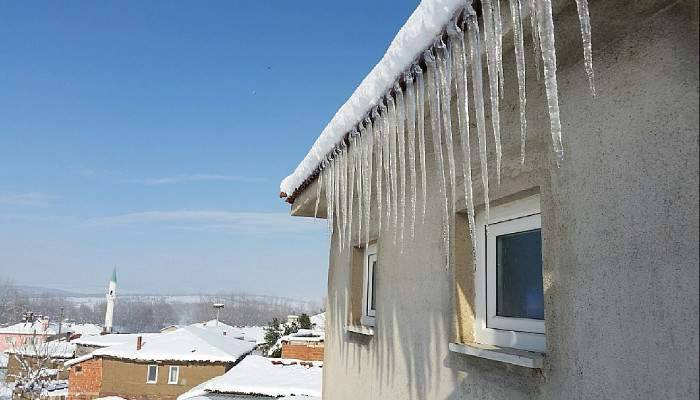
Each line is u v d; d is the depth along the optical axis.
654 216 1.51
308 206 5.42
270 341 36.41
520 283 2.41
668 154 1.48
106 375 28.06
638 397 1.51
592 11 1.62
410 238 3.37
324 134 3.82
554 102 1.61
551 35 1.60
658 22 1.54
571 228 1.86
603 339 1.66
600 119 1.76
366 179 3.20
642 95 1.59
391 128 2.83
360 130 3.25
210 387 12.21
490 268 2.62
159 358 27.97
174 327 46.16
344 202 3.68
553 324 1.92
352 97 3.16
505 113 2.37
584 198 1.81
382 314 3.75
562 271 1.89
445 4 2.01
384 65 2.61
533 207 2.32
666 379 1.42
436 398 2.83
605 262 1.68
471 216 2.13
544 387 1.95
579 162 1.85
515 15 1.76
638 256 1.55
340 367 4.75
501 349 2.29
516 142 2.28
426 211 3.14
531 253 2.36
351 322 4.57
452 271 2.75
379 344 3.76
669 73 1.50
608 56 1.74
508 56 2.08
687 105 1.43
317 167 4.35
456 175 2.81
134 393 27.80
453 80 2.24
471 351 2.42
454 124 2.83
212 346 29.88
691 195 1.39
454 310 2.69
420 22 2.21
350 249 4.74
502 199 2.42
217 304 64.31
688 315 1.37
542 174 2.07
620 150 1.66
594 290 1.72
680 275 1.40
